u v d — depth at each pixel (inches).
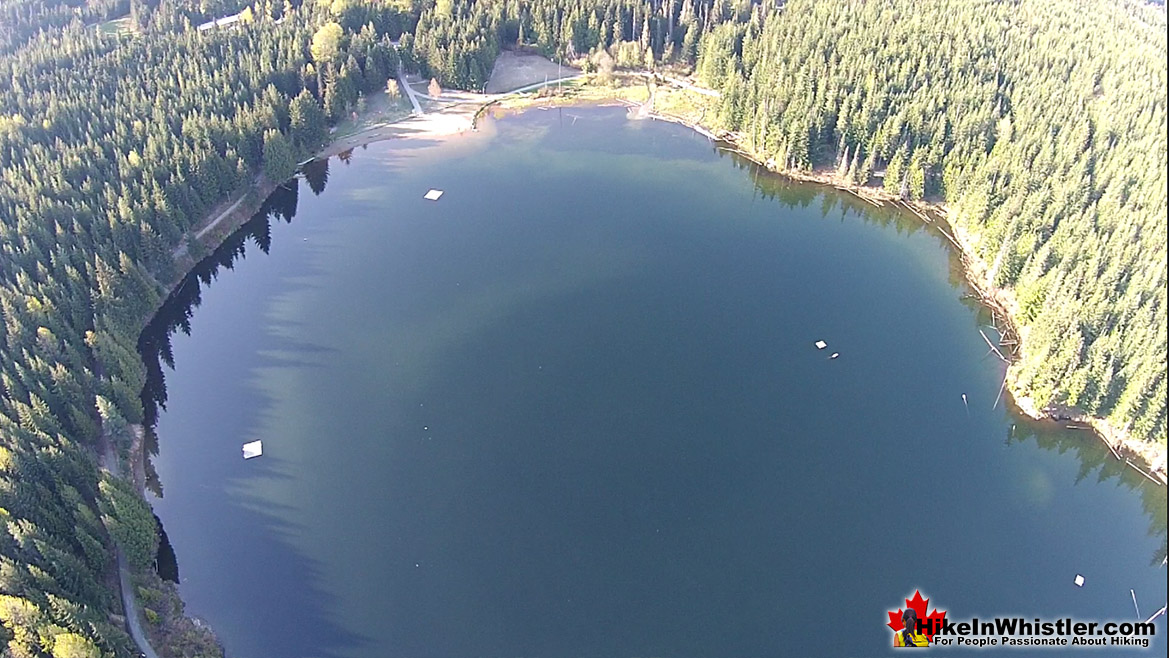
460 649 3388.3
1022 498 3973.9
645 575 3646.7
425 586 3619.6
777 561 3695.9
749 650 3366.1
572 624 3464.6
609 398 4564.5
